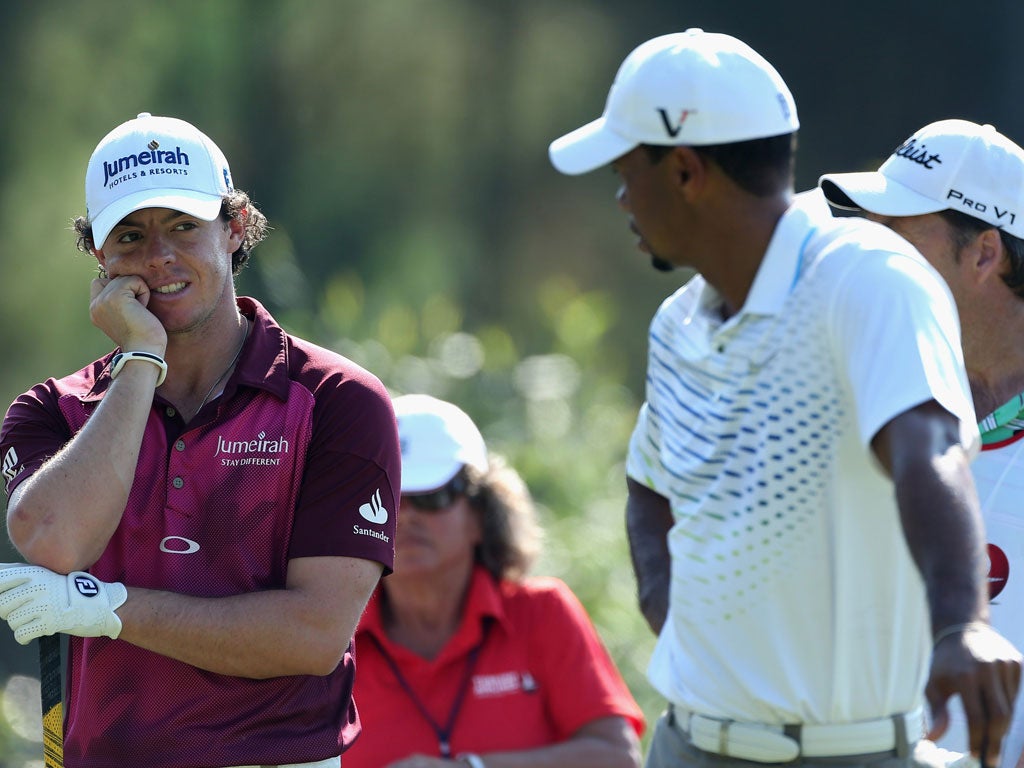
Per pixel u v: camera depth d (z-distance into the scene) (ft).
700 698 35.14
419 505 48.21
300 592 38.19
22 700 89.40
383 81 165.58
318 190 160.25
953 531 28.91
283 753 38.17
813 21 206.59
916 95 205.98
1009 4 203.72
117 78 152.15
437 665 47.98
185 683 38.14
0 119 150.10
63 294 138.92
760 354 33.73
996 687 27.43
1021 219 42.16
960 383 31.27
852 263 32.76
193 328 39.78
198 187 39.93
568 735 48.11
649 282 178.19
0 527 101.50
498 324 166.91
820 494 33.30
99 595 37.06
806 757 33.94
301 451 39.04
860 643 33.53
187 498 38.68
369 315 113.29
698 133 33.73
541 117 179.93
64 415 40.68
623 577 85.76
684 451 35.40
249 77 158.30
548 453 96.94
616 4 193.57
